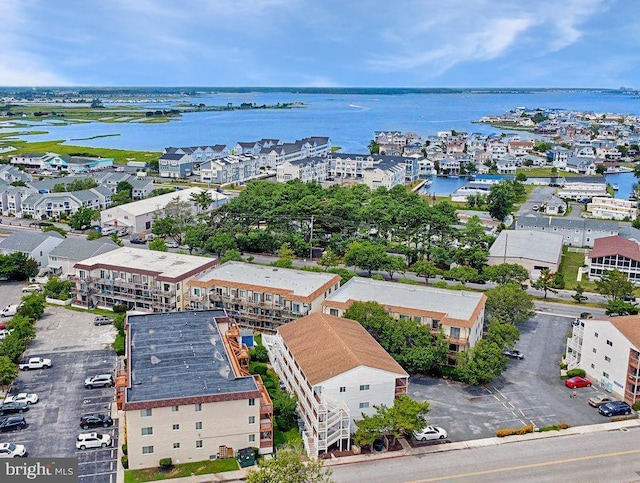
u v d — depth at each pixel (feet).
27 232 467.93
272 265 421.18
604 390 281.13
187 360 248.11
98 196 649.20
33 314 349.20
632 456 226.58
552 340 338.95
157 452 217.77
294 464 186.80
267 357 308.40
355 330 281.54
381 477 211.61
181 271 364.99
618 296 389.60
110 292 373.40
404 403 230.27
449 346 296.71
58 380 282.56
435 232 493.36
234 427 223.10
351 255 430.20
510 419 252.83
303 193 592.60
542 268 447.01
